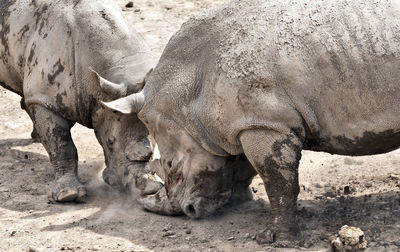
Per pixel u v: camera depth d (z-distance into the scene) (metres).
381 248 17.78
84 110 22.27
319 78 17.62
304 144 18.61
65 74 22.20
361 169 22.80
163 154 20.02
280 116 17.81
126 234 19.66
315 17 17.92
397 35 17.36
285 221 18.48
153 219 20.41
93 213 21.02
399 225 18.84
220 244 18.75
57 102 22.36
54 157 22.48
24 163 24.66
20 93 25.36
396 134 17.70
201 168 19.44
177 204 20.00
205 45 19.12
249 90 17.97
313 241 18.44
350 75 17.47
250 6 18.84
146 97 19.86
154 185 21.12
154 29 35.06
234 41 18.47
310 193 21.48
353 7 17.81
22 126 27.81
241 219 20.02
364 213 19.73
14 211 21.31
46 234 19.88
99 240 19.39
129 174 21.56
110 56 21.81
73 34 22.23
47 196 21.97
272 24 18.19
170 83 19.48
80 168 24.11
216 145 19.17
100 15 22.36
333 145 18.22
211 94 18.66
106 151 22.31
